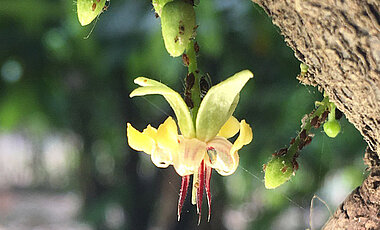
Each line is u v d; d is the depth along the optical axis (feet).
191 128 0.42
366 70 0.39
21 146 2.61
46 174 2.10
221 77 1.04
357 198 0.44
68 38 1.05
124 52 1.02
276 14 0.40
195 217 1.30
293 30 0.40
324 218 1.26
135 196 1.46
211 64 1.03
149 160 1.47
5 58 1.05
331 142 1.03
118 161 1.45
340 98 0.41
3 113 1.06
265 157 1.04
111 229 1.45
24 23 1.03
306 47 0.40
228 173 0.41
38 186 2.65
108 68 1.07
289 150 0.46
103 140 1.34
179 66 0.96
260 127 1.04
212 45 0.94
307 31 0.39
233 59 1.02
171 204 1.33
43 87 1.07
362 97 0.40
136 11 1.03
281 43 1.00
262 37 0.98
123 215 1.49
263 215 1.20
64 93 1.13
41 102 1.07
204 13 0.94
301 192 1.14
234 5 0.96
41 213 2.46
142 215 1.46
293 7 0.39
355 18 0.38
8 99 1.05
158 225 1.40
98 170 1.46
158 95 1.20
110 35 1.03
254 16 0.97
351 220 0.44
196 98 0.42
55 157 2.14
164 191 1.36
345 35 0.38
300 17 0.39
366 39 0.38
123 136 1.35
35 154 1.94
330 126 0.47
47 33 1.05
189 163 0.41
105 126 1.29
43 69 1.07
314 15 0.39
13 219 2.41
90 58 1.07
